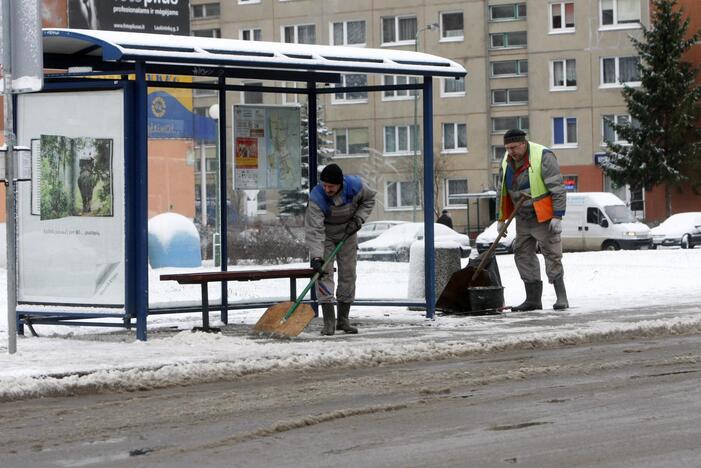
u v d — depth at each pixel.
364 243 20.48
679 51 75.75
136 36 15.53
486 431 9.43
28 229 16.19
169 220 31.89
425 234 18.06
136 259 15.65
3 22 13.96
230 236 28.33
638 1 80.81
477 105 84.00
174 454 8.77
